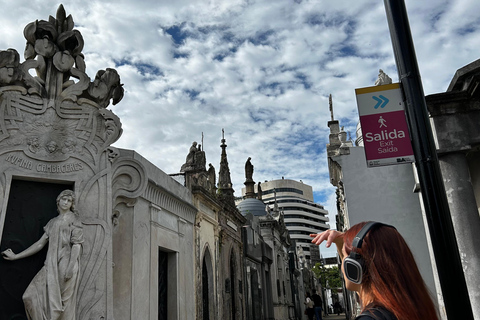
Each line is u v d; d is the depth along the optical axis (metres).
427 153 4.31
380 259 1.70
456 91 9.66
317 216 136.50
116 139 9.56
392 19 4.68
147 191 10.95
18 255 7.79
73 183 8.88
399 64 4.61
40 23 9.09
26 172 8.38
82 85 9.27
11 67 8.45
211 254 16.77
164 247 11.66
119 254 9.71
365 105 5.52
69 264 7.78
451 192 9.54
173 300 12.00
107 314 8.38
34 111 8.73
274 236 32.41
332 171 21.00
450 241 4.06
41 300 7.48
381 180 15.20
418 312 1.56
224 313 17.92
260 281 26.67
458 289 3.94
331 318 48.66
